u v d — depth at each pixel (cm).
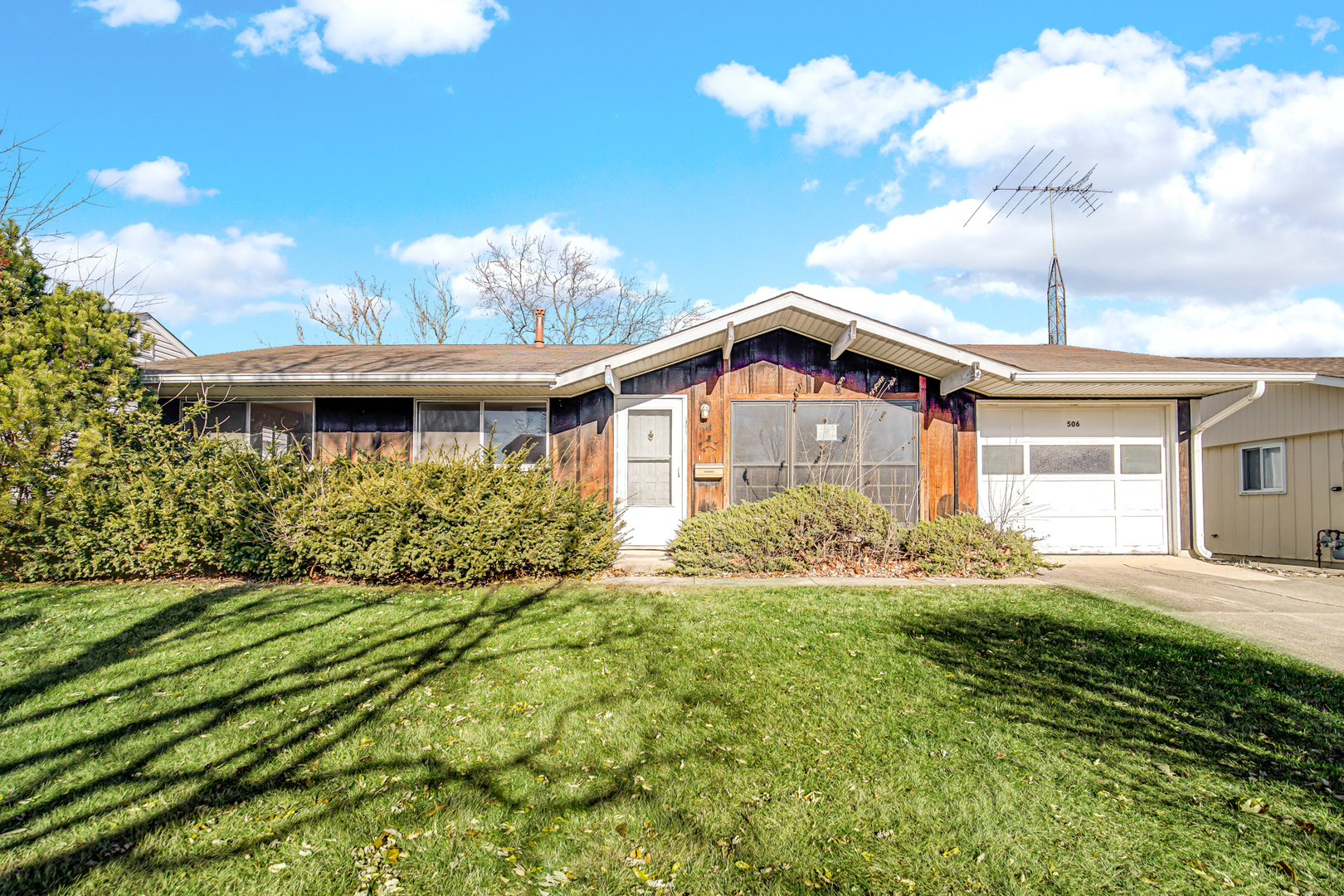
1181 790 316
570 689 437
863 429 1000
